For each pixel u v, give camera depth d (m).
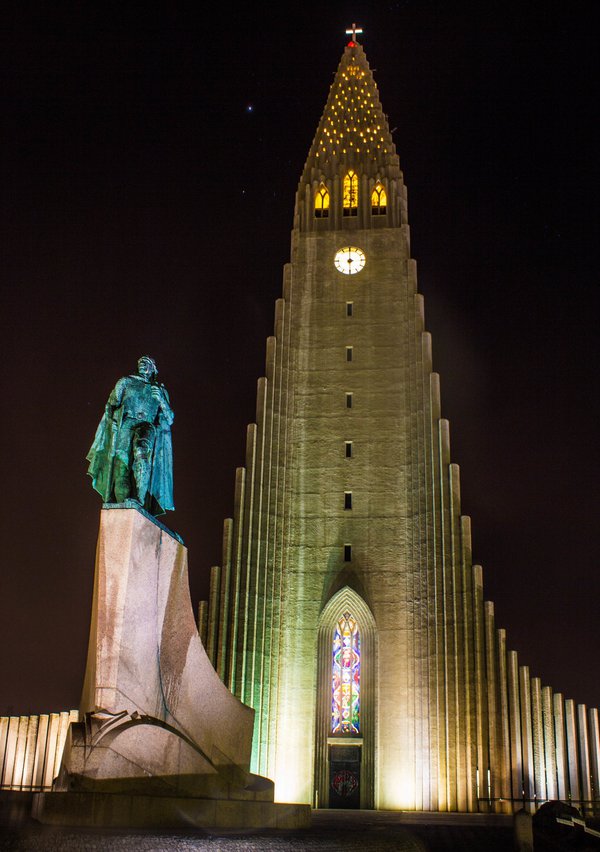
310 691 45.78
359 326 52.19
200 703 21.45
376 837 21.27
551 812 27.59
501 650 43.53
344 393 50.91
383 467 49.22
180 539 21.31
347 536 48.22
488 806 40.84
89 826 15.45
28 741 39.12
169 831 16.17
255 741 43.69
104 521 19.16
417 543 47.09
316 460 49.81
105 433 20.75
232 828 18.84
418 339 50.88
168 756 18.61
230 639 45.06
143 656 19.08
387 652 45.97
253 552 46.78
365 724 45.06
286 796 44.16
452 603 44.53
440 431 47.91
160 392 21.56
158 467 21.48
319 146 57.88
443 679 43.69
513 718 42.41
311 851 17.94
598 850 26.39
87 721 17.47
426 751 43.16
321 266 53.81
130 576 18.78
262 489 48.22
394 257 53.50
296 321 52.69
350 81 60.31
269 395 50.44
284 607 47.25
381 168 56.44
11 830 14.30
